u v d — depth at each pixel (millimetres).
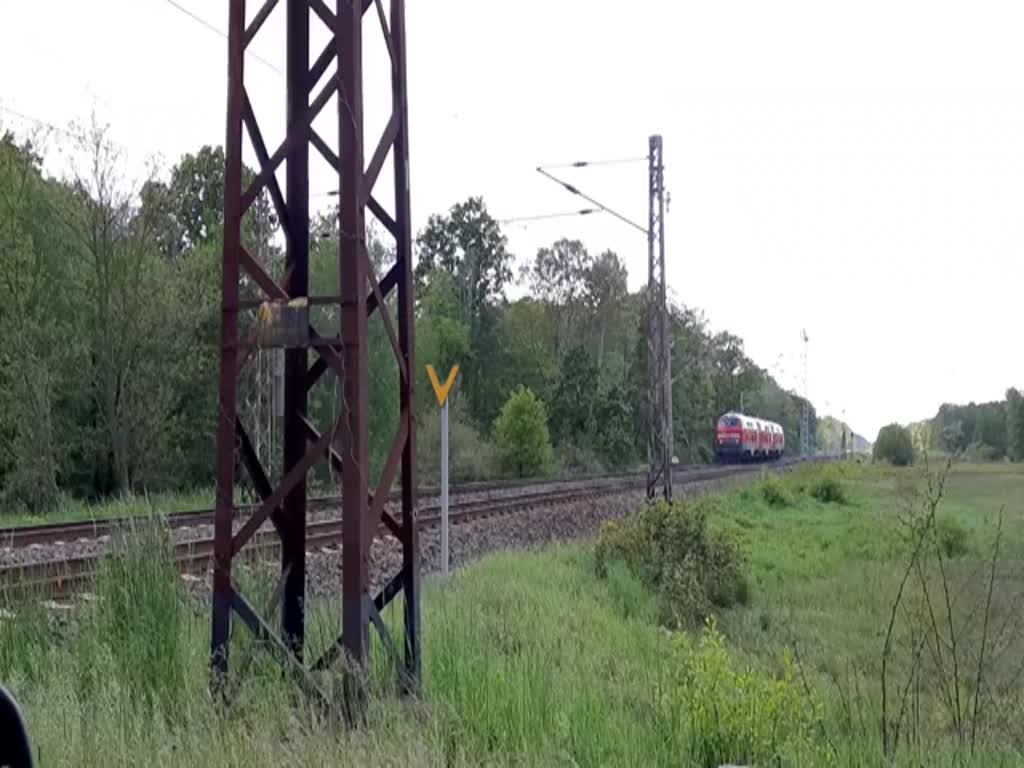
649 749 6402
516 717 6418
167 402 31031
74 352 29516
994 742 7348
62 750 5238
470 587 12633
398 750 5438
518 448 50688
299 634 7234
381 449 33812
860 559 22844
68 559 12695
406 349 7285
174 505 24578
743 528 29938
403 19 7418
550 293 84062
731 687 7391
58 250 30984
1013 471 41000
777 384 135375
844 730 7746
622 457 68562
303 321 6520
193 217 48438
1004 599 12141
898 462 53625
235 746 5359
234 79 6738
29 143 30781
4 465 27984
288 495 7215
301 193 7250
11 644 7180
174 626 6922
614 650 10852
